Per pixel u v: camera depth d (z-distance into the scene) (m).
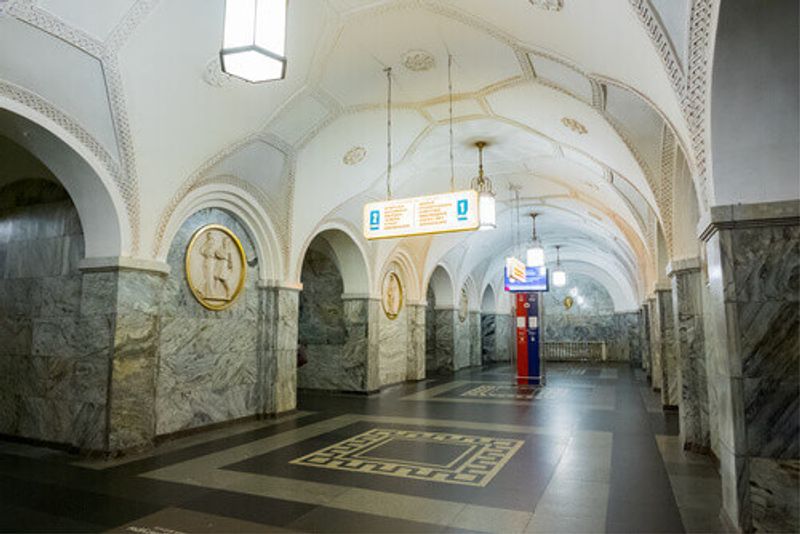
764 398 3.39
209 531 3.86
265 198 8.39
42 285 6.98
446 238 15.37
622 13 4.11
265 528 3.91
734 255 3.54
